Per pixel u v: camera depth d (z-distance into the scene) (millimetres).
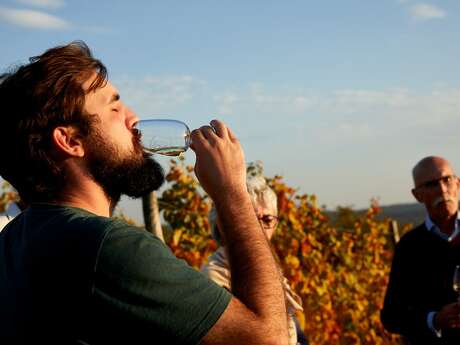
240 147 1582
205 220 6016
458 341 4109
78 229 1279
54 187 1446
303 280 6617
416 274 4457
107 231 1263
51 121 1429
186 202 6027
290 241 6926
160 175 1592
